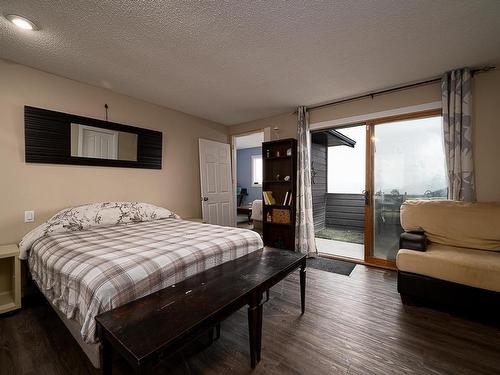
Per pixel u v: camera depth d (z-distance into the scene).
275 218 3.92
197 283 1.48
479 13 1.70
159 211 3.18
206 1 1.57
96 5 1.58
